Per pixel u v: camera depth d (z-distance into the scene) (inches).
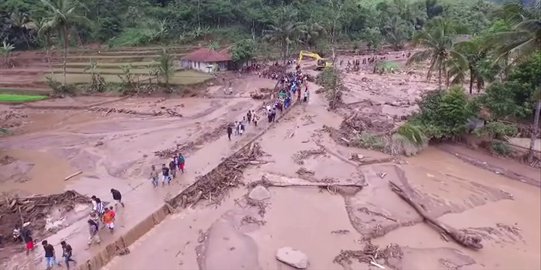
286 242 1015.6
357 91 2618.1
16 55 3486.7
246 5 4197.8
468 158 1568.7
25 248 966.4
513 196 1280.8
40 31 2508.6
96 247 952.3
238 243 1008.9
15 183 1331.2
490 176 1424.7
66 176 1378.0
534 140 1503.4
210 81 2763.3
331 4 4672.7
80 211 1136.2
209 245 1000.2
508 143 1620.3
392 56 4165.8
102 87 2596.0
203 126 1893.5
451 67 1973.4
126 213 1098.7
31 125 1967.3
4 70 3137.3
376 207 1182.9
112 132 1839.3
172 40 3809.1
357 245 1007.0
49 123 1995.6
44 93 2556.6
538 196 1280.8
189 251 979.3
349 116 2012.8
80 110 2223.2
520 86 1620.3
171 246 997.8
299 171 1387.8
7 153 1593.3
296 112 2094.0
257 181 1312.7
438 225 1084.5
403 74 3289.9
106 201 1179.3
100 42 3801.7
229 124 1888.5
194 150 1567.4
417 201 1216.2
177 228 1074.7
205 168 1387.8
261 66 3358.8
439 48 1862.7
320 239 1029.8
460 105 1641.2
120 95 2534.5
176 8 4074.8
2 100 2379.4
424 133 1646.2
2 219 1086.4
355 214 1142.3
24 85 2704.2
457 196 1264.8
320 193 1257.4
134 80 2709.2
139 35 3791.8
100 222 1048.8
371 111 2148.1
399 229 1088.2
